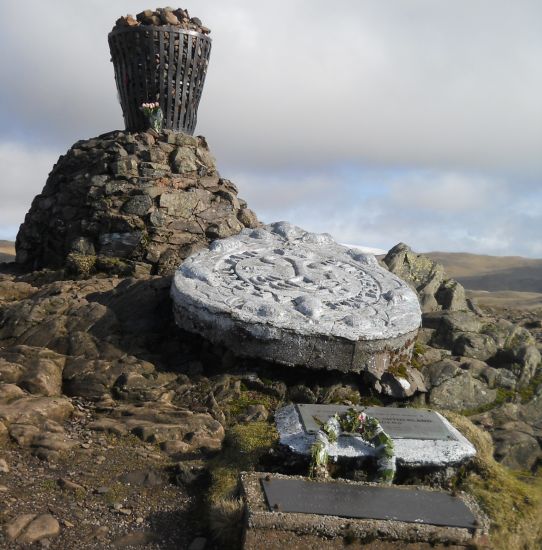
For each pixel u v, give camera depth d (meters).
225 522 4.30
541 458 6.59
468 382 7.59
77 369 6.75
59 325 7.50
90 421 5.98
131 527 4.46
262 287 7.59
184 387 6.70
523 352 8.45
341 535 4.07
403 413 5.76
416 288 10.84
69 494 4.73
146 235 9.54
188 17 11.20
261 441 5.47
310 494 4.34
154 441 5.70
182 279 7.66
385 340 6.89
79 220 9.91
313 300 7.05
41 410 5.77
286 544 4.04
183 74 10.89
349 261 9.09
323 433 5.18
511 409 7.43
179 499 4.88
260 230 9.54
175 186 10.18
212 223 10.08
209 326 6.93
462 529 4.18
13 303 8.16
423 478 5.29
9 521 4.25
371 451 5.17
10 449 5.24
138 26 10.62
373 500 4.36
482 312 11.20
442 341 8.88
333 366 6.73
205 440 5.71
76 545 4.16
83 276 9.38
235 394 6.61
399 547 4.12
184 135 10.79
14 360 6.71
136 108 10.98
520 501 5.09
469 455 5.39
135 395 6.49
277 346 6.66
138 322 7.75
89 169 10.27
